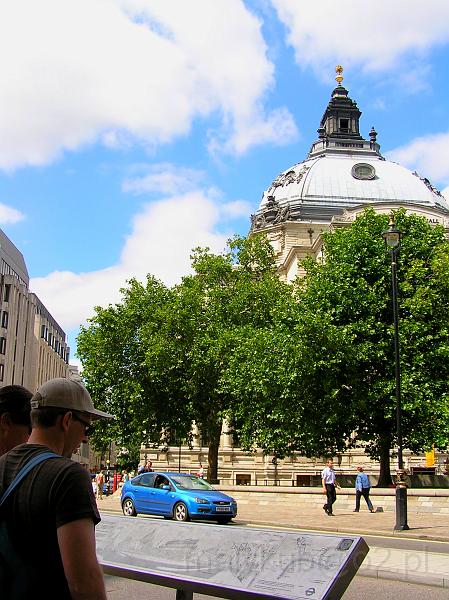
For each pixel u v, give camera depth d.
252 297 53.47
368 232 39.38
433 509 27.64
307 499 32.28
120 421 54.16
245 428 41.75
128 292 57.94
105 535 7.28
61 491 3.55
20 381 95.06
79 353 56.75
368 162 92.31
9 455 3.88
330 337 33.97
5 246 91.88
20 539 3.53
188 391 51.06
